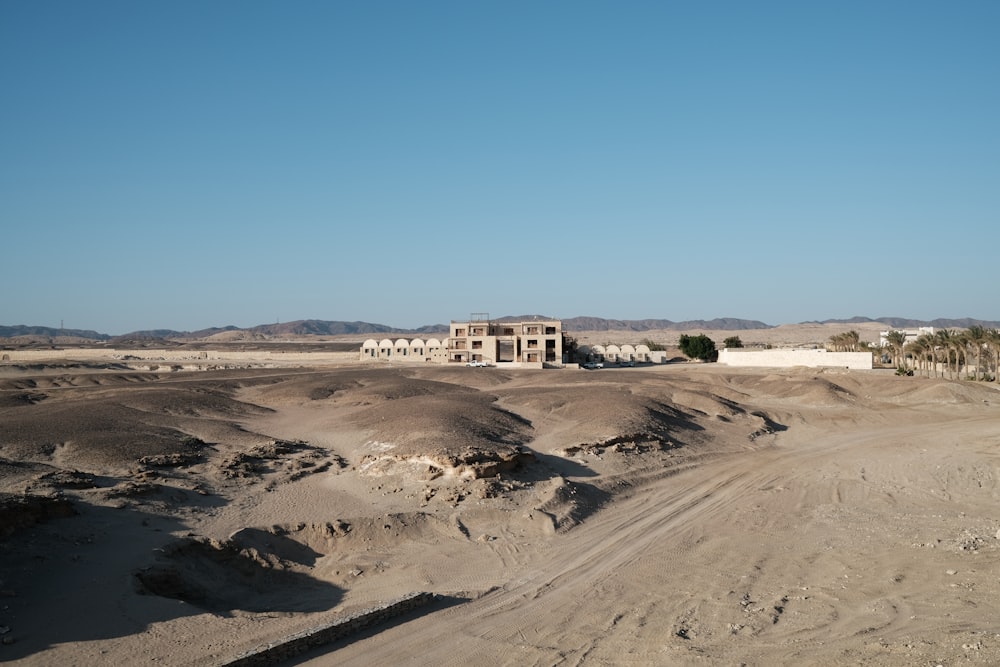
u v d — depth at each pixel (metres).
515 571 25.75
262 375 94.75
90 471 33.78
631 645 18.81
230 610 21.39
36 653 17.16
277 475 36.25
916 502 34.44
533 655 18.47
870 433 55.91
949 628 17.81
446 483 34.09
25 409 54.12
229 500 31.75
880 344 148.50
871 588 22.03
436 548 28.20
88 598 19.98
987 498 34.81
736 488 38.47
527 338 128.62
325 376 88.75
